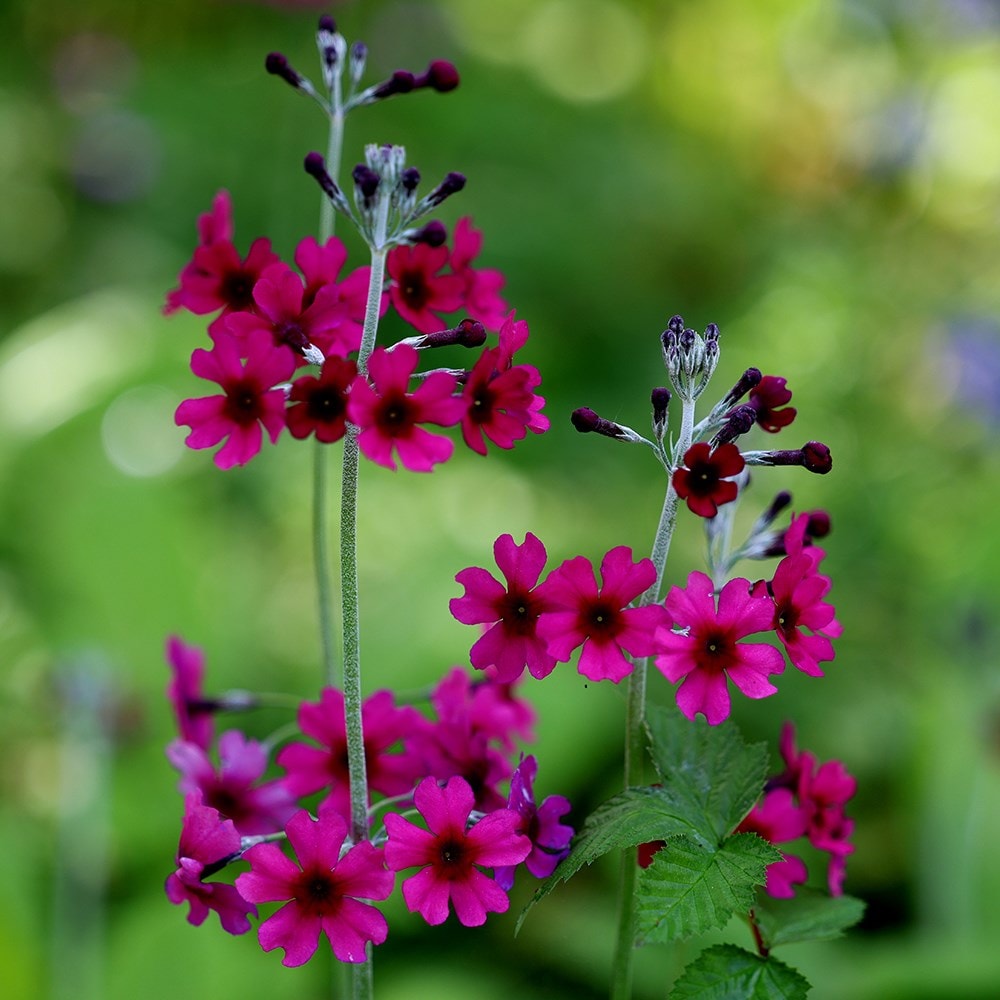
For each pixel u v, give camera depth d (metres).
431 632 5.56
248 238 9.49
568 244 9.45
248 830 2.47
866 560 6.98
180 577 5.84
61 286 9.55
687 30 13.37
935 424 7.64
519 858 2.03
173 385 6.66
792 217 10.02
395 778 2.42
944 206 9.56
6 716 5.96
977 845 5.23
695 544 6.89
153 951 4.36
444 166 10.21
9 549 6.44
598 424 2.14
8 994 4.36
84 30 12.62
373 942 2.12
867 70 10.95
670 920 2.02
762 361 7.39
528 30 13.97
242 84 10.31
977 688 5.75
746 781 2.20
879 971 4.49
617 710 5.57
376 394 1.94
